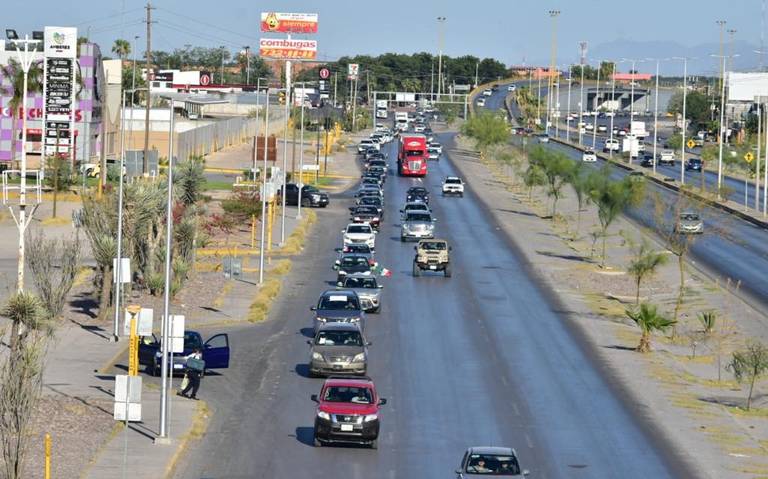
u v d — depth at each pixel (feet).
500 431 164.66
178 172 297.12
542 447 157.38
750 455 158.40
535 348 223.10
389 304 263.08
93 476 131.85
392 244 366.22
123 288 242.78
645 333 225.76
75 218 282.97
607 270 322.75
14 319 164.86
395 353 213.46
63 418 156.76
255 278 290.76
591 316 258.78
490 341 227.40
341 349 192.65
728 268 332.60
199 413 165.89
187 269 276.62
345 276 265.95
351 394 154.30
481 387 190.70
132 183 260.83
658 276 314.76
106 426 154.81
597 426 169.89
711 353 232.32
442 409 175.94
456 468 144.25
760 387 204.33
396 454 150.41
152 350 192.85
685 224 375.25
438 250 302.25
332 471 141.28
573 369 206.90
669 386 198.49
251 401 176.24
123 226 253.24
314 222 408.67
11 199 404.16
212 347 194.59
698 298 284.61
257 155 327.26
